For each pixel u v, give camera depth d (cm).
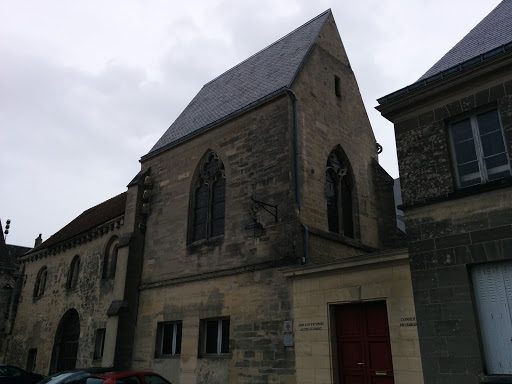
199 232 1731
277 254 1391
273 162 1523
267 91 1728
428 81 1039
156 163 2038
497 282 882
